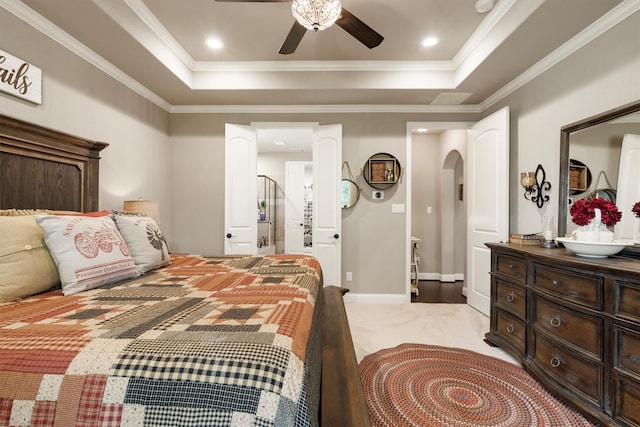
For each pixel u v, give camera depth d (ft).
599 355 4.94
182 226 12.42
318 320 4.27
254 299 3.87
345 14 5.92
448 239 16.62
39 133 6.28
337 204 11.90
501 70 9.05
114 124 8.96
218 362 2.21
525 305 6.88
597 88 6.86
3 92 5.87
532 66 8.79
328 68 10.32
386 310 11.22
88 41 7.48
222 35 8.63
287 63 10.27
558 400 5.73
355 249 12.41
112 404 2.11
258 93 10.85
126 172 9.55
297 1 5.55
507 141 9.50
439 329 9.34
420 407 5.58
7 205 5.70
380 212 12.39
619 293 4.67
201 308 3.46
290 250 23.91
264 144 21.31
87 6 6.24
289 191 24.09
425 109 12.18
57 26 6.84
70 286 4.21
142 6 7.32
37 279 4.11
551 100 8.29
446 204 16.60
